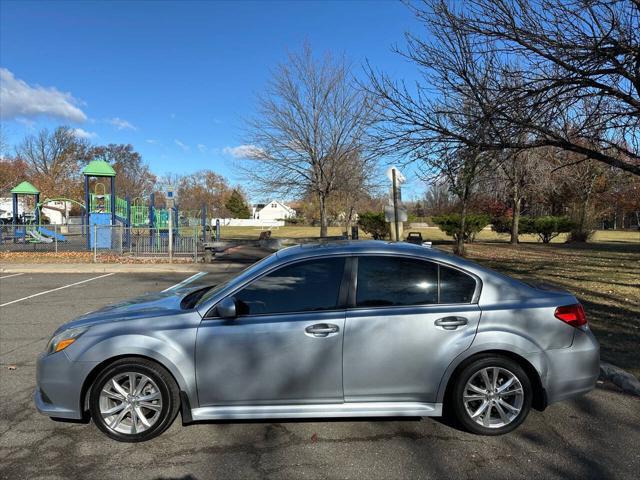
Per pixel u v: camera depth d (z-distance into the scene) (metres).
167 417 3.67
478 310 3.74
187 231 22.72
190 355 3.65
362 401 3.71
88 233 20.89
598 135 7.80
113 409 3.69
